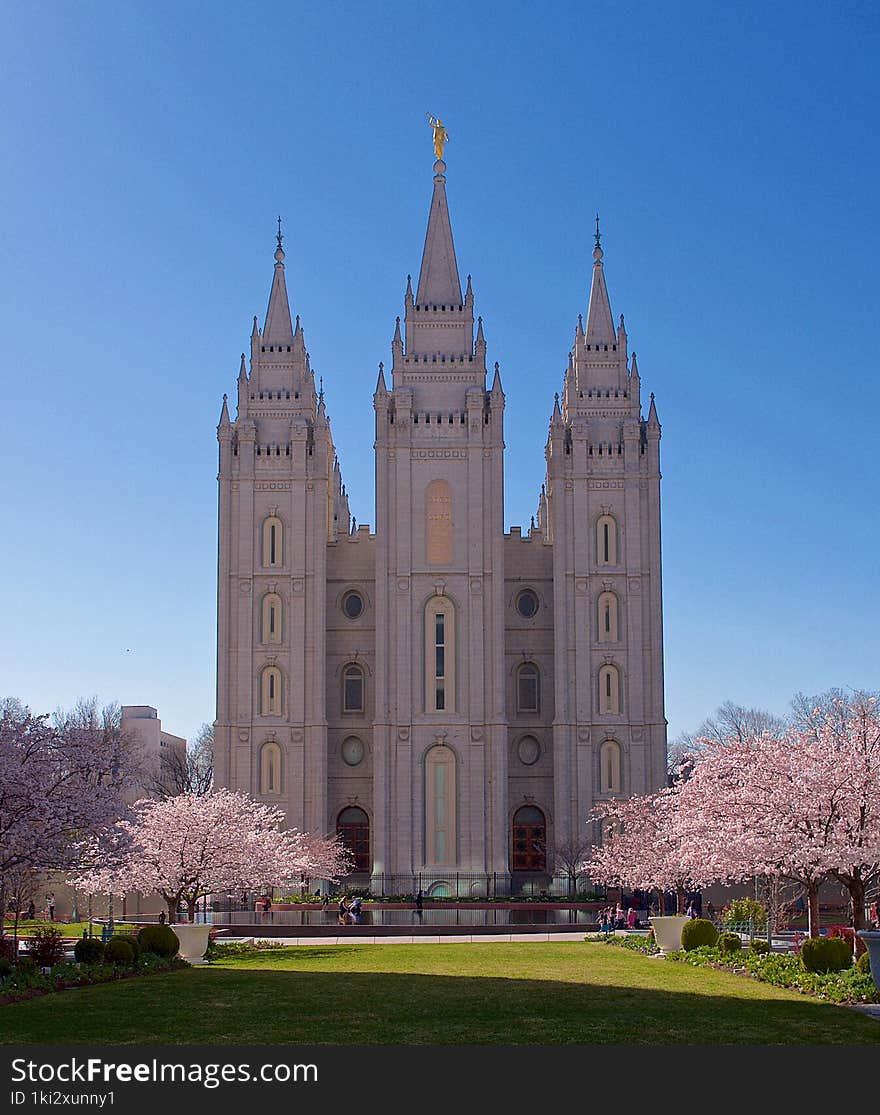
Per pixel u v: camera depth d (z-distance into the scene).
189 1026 35.25
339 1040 33.00
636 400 118.00
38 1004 39.94
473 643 112.38
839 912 86.75
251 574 114.75
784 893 84.88
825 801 49.50
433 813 110.56
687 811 62.31
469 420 114.88
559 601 114.12
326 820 112.19
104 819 49.81
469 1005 39.69
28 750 49.25
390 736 111.44
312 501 115.69
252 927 75.38
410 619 112.75
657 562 115.19
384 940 71.56
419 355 116.50
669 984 45.62
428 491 114.69
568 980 47.34
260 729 112.75
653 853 77.44
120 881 65.75
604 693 113.38
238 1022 36.03
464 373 116.38
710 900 96.25
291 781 111.69
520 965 54.16
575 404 117.88
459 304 117.50
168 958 54.16
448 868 109.56
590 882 106.94
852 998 39.53
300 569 114.69
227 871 66.69
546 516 126.69
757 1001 40.41
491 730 111.25
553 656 117.56
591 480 116.19
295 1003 40.16
